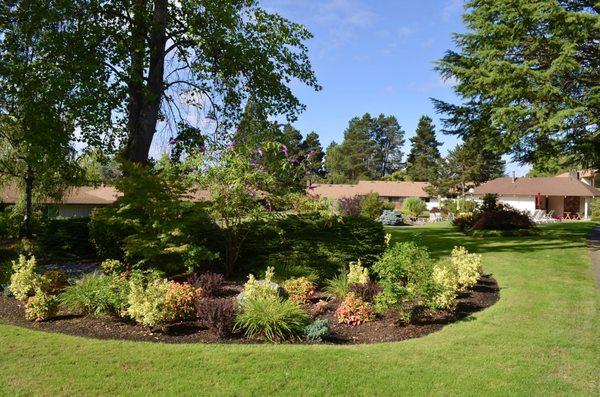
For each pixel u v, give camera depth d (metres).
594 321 6.71
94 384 4.51
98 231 12.35
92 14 13.23
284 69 15.98
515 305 7.58
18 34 12.88
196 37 14.36
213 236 10.16
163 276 9.39
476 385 4.56
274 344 5.74
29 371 4.82
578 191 43.59
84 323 6.52
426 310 7.03
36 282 7.79
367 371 4.88
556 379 4.71
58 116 12.49
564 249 14.72
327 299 7.88
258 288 6.85
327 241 9.70
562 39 15.13
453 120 19.38
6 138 15.45
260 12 15.75
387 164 100.81
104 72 12.75
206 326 6.35
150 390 4.40
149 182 9.52
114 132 14.12
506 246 15.80
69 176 16.03
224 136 15.55
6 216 19.55
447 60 19.02
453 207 40.31
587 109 14.98
